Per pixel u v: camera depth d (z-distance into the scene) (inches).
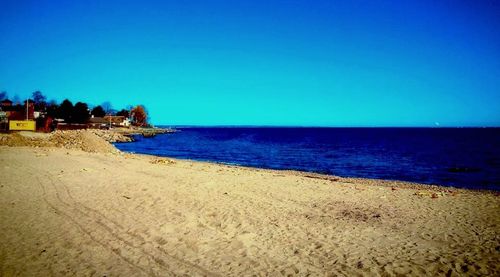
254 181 589.6
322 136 4325.8
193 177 606.5
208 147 2071.9
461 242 287.4
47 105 4200.3
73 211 360.2
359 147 2119.8
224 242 283.0
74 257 245.6
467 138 3486.7
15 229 300.2
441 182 788.0
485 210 400.2
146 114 5561.0
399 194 496.1
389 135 4616.1
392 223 342.3
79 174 593.6
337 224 336.5
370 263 243.6
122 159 888.3
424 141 2930.6
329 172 936.9
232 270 230.8
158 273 224.2
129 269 229.0
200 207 390.0
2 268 223.8
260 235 301.0
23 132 1815.9
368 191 517.0
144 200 415.5
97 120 3890.3
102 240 280.2
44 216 340.5
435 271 230.8
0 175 561.6
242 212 373.4
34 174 579.5
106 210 366.6
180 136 3954.2
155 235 294.5
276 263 243.0
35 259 240.1
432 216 370.9
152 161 888.9
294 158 1364.4
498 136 3927.2
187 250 264.2
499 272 228.7
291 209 392.5
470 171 973.8
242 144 2425.0
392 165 1122.7
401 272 229.1
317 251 265.7
